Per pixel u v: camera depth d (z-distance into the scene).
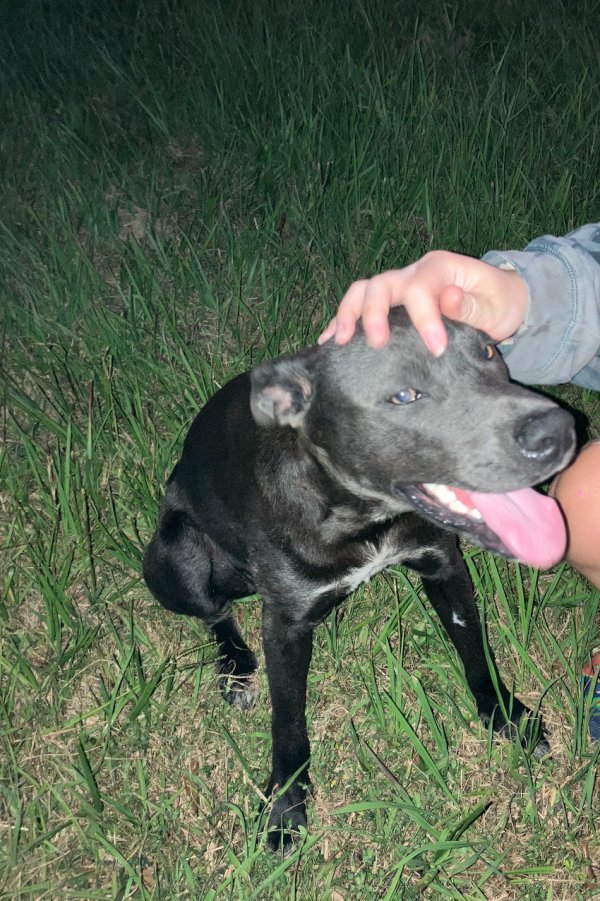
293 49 1.83
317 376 0.86
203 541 1.07
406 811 0.91
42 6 2.06
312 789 0.97
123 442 1.21
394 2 2.00
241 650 1.08
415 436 0.82
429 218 1.44
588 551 0.87
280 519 0.93
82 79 1.84
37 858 0.91
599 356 0.89
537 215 1.46
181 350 1.26
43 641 1.07
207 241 1.43
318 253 1.43
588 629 1.02
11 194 1.57
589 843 0.91
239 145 1.65
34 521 1.12
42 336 1.32
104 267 1.47
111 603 1.10
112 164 1.64
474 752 0.98
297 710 0.97
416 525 0.93
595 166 1.56
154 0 2.03
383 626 1.07
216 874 0.90
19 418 1.27
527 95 1.74
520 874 0.90
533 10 1.99
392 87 1.69
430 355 0.81
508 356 0.88
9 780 0.96
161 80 1.82
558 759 0.97
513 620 1.02
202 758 0.99
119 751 0.98
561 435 0.77
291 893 0.88
